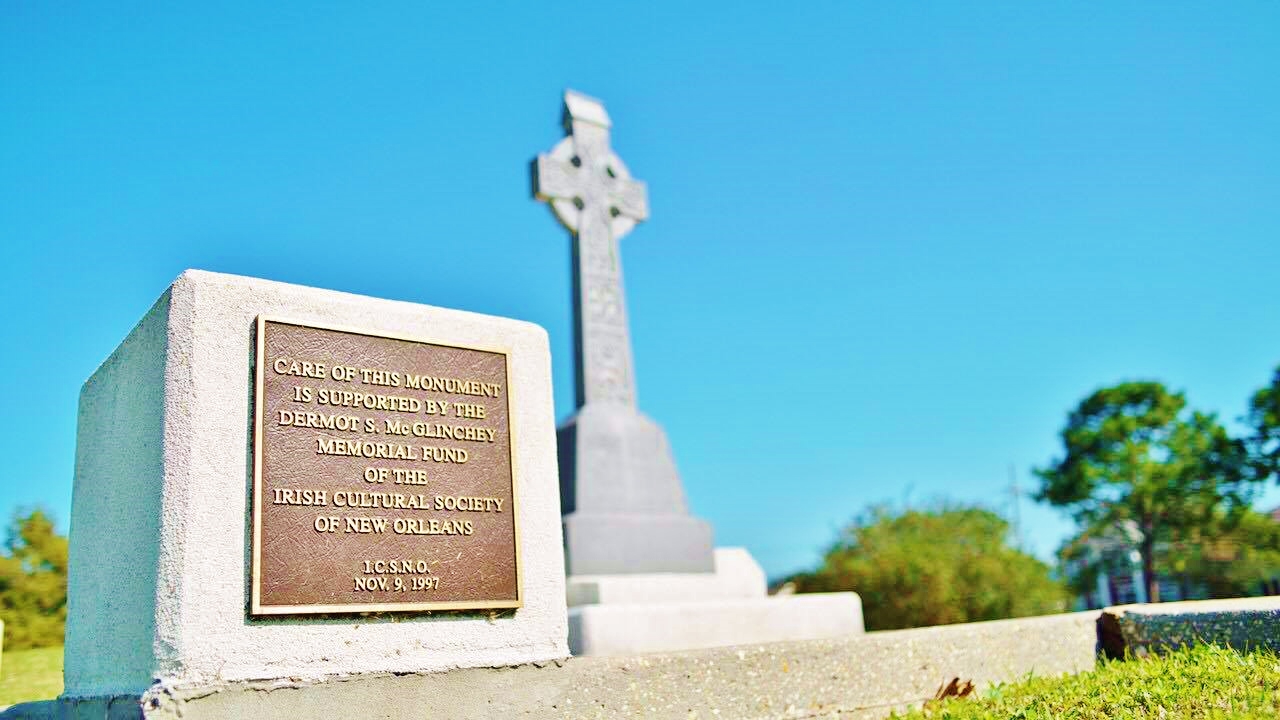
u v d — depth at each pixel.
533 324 5.40
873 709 5.70
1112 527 27.83
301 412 4.56
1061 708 4.92
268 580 4.26
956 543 17.38
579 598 10.05
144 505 4.33
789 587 18.50
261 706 4.11
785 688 5.46
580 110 12.93
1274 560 25.05
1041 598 16.80
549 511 5.13
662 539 11.00
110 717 4.21
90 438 5.15
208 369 4.39
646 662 5.10
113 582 4.56
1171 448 25.77
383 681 4.41
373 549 4.56
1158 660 5.77
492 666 4.70
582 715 4.85
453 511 4.83
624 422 11.52
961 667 6.11
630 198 12.88
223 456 4.32
